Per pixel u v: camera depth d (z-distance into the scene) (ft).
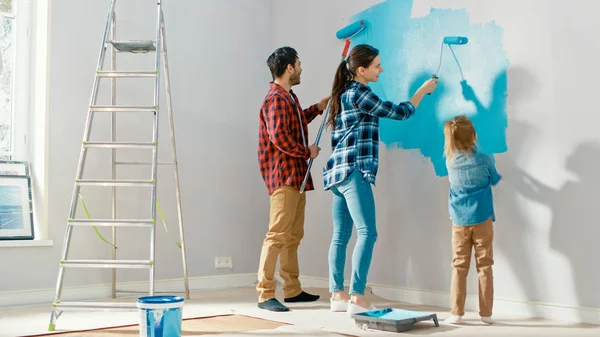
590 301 9.67
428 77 12.12
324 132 14.30
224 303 12.05
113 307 9.00
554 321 9.87
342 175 10.47
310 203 14.60
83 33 13.00
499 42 11.00
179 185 13.61
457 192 9.85
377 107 10.28
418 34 12.35
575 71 9.99
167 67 12.82
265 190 15.65
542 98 10.37
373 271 13.01
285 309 11.00
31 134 12.97
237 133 15.21
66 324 9.54
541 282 10.30
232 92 15.20
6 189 12.39
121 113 13.41
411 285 12.25
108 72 10.63
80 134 12.90
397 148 12.65
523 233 10.58
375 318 9.07
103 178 13.12
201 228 14.47
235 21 15.35
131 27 13.64
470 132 9.83
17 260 11.91
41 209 12.40
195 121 14.49
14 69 12.98
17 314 10.70
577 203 9.88
